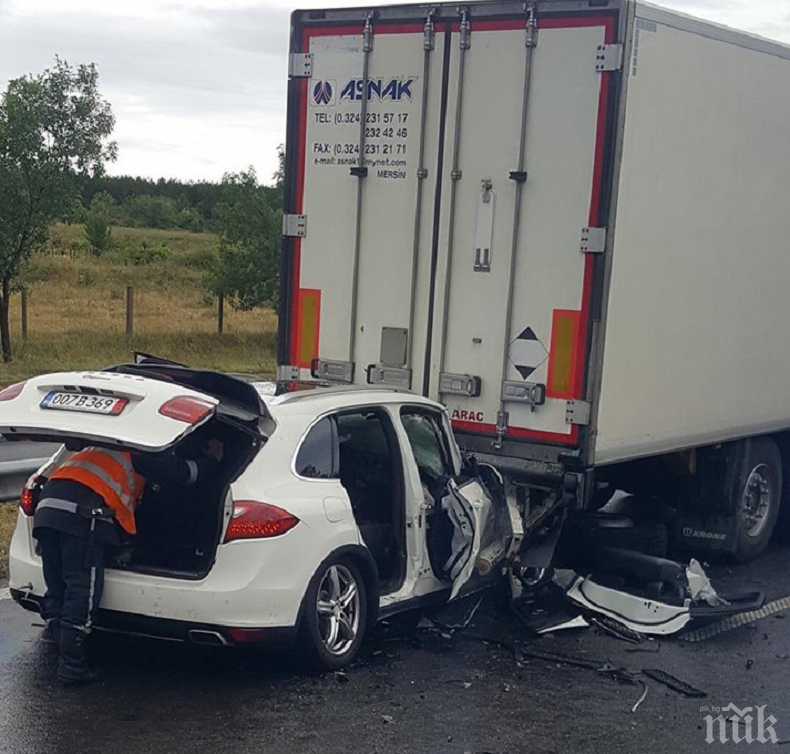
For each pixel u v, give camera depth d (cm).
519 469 796
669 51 805
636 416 826
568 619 770
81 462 612
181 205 8206
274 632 608
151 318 3016
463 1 808
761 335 972
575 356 781
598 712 623
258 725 578
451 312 827
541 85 785
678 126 826
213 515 629
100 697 606
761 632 793
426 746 562
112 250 4816
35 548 636
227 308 3356
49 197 2053
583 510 867
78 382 607
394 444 706
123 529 613
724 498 976
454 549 716
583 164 773
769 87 934
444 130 822
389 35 841
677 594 816
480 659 700
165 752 540
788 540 1110
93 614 615
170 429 576
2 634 702
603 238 767
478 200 810
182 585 600
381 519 724
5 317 2117
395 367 849
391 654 699
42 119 2023
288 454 636
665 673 690
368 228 859
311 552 624
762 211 948
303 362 893
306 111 880
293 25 878
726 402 935
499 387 809
